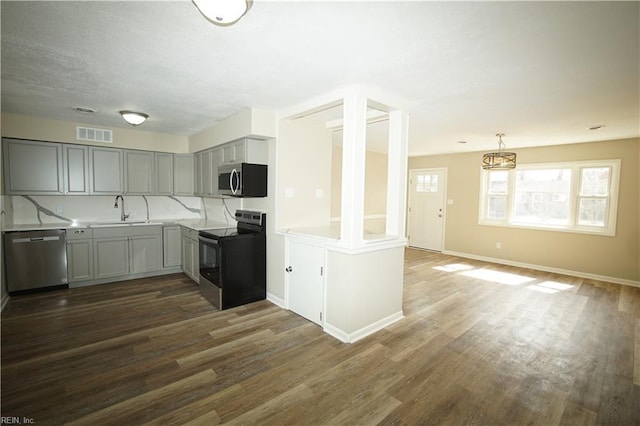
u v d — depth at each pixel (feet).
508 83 8.48
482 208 21.16
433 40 6.23
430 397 6.81
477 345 9.16
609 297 13.62
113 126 14.76
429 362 8.20
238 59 7.23
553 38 6.07
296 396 6.75
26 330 9.62
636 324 10.77
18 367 7.63
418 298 13.21
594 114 11.27
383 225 24.45
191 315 10.99
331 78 8.32
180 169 17.12
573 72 7.67
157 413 6.15
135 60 7.33
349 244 9.04
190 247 15.06
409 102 10.24
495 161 15.03
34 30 5.98
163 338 9.25
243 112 11.76
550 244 18.22
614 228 16.15
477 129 14.16
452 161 22.66
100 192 14.73
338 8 5.16
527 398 6.84
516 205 19.81
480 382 7.38
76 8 5.23
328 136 13.35
